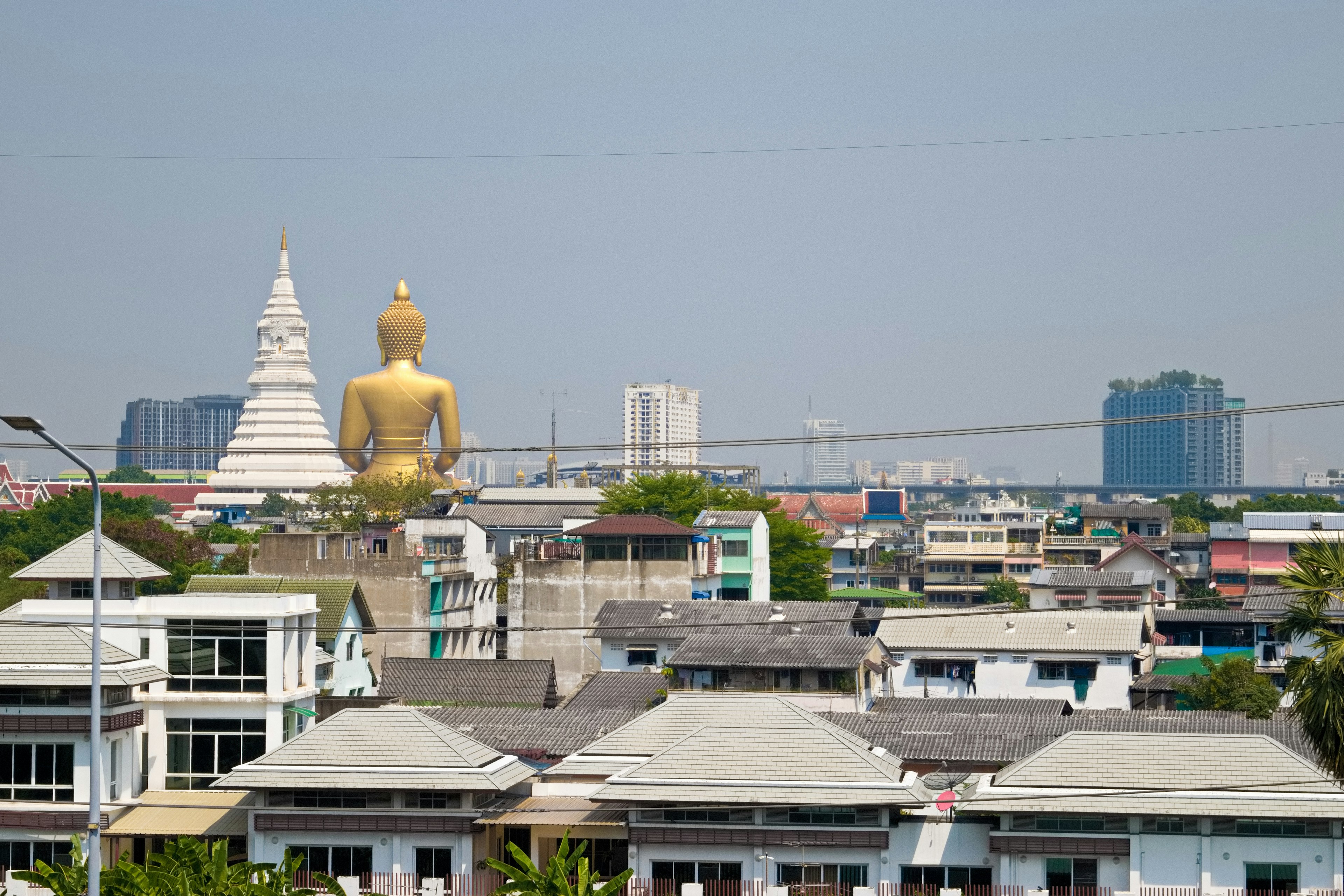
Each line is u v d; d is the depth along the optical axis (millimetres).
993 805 144875
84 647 165125
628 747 163500
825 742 153625
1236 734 151250
